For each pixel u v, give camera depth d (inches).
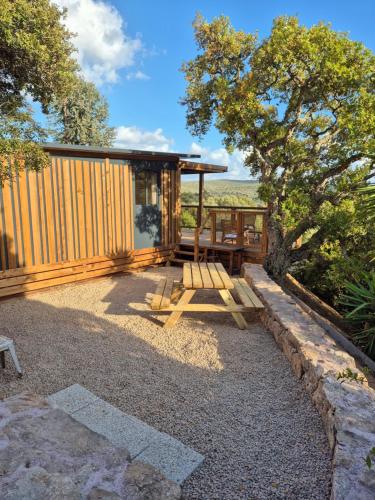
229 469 85.0
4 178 142.2
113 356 149.0
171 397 117.5
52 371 135.6
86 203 284.4
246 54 277.1
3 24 117.6
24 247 246.1
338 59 239.1
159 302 179.5
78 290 262.7
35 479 61.7
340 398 95.7
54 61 136.8
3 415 81.6
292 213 278.8
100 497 59.2
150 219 343.0
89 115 888.9
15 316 204.2
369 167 269.7
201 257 355.9
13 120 129.3
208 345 160.4
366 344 197.0
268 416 106.4
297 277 367.2
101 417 104.6
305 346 130.2
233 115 269.7
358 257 289.9
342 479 68.2
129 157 314.7
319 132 302.4
